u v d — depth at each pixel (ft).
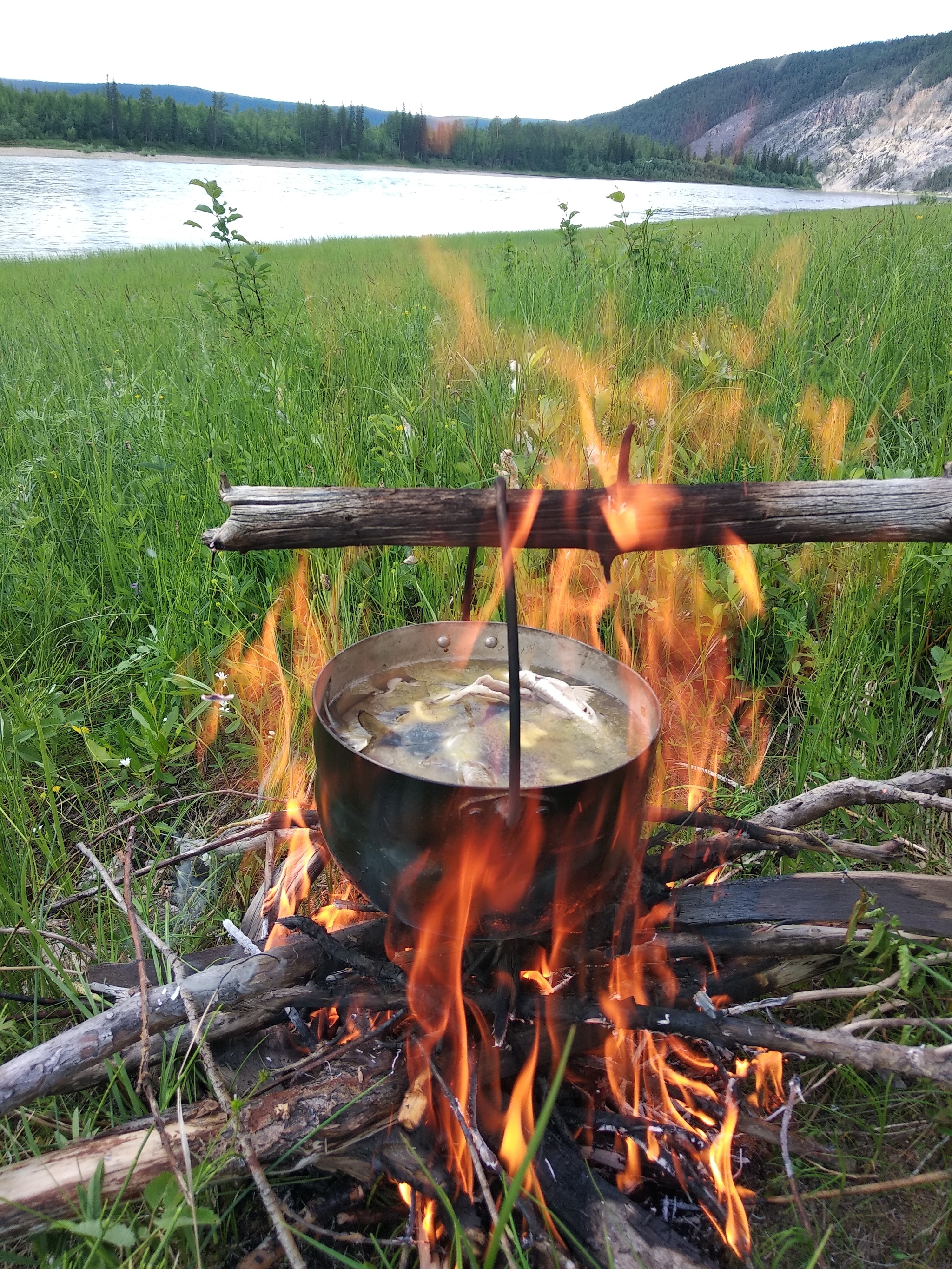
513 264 27.86
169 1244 5.45
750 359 17.01
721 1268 5.57
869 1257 5.63
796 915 6.78
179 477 14.37
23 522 13.28
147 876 8.75
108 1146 5.46
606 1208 5.38
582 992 6.27
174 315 28.14
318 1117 5.55
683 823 7.09
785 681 11.19
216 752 10.71
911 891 7.04
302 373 17.48
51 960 7.00
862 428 13.82
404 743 5.77
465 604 6.68
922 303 18.54
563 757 5.66
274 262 51.49
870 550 10.62
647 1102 6.22
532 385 15.33
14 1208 5.09
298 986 6.25
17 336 25.16
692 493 5.65
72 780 9.84
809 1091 6.47
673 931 6.68
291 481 13.60
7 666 11.56
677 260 24.25
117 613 12.34
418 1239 5.31
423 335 20.81
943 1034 6.32
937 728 9.59
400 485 13.73
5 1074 5.63
